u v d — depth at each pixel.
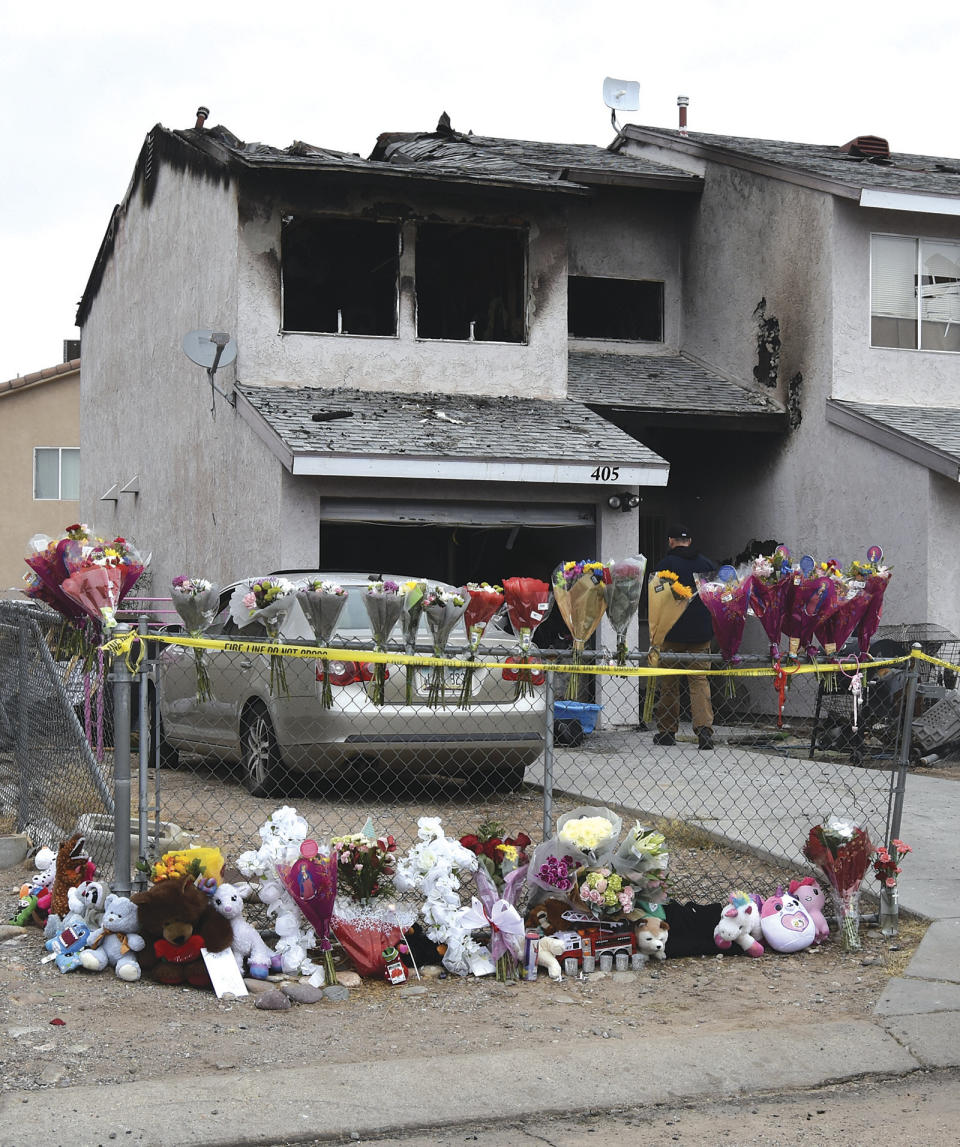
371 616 6.19
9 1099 4.26
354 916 5.74
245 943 5.58
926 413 15.59
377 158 19.20
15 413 30.75
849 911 6.24
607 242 18.33
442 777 9.83
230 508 14.91
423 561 15.95
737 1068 4.72
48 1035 4.86
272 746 9.17
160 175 17.91
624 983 5.73
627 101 20.22
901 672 6.91
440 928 5.78
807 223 16.05
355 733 8.72
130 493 19.77
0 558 30.48
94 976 5.59
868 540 15.02
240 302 14.44
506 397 15.32
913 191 15.33
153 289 18.41
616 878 5.86
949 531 14.27
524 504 14.16
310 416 13.65
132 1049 4.76
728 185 17.58
